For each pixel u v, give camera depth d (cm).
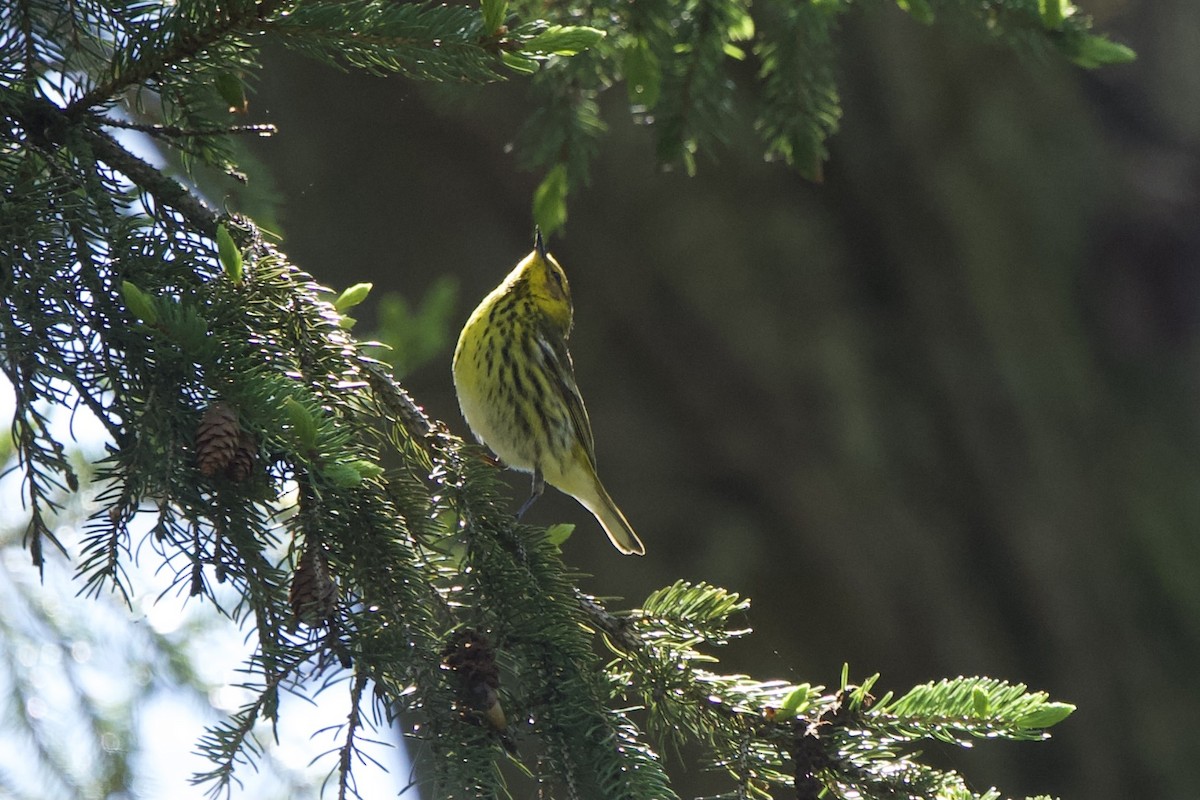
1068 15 810
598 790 584
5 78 597
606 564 1580
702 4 810
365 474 539
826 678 1673
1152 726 1800
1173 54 2252
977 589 1806
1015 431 1867
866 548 1719
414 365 1183
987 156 1997
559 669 611
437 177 1583
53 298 536
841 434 1742
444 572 623
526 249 1625
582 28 569
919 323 1889
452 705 569
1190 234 2111
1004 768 1748
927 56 1950
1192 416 2044
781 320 1777
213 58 598
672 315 1752
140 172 617
